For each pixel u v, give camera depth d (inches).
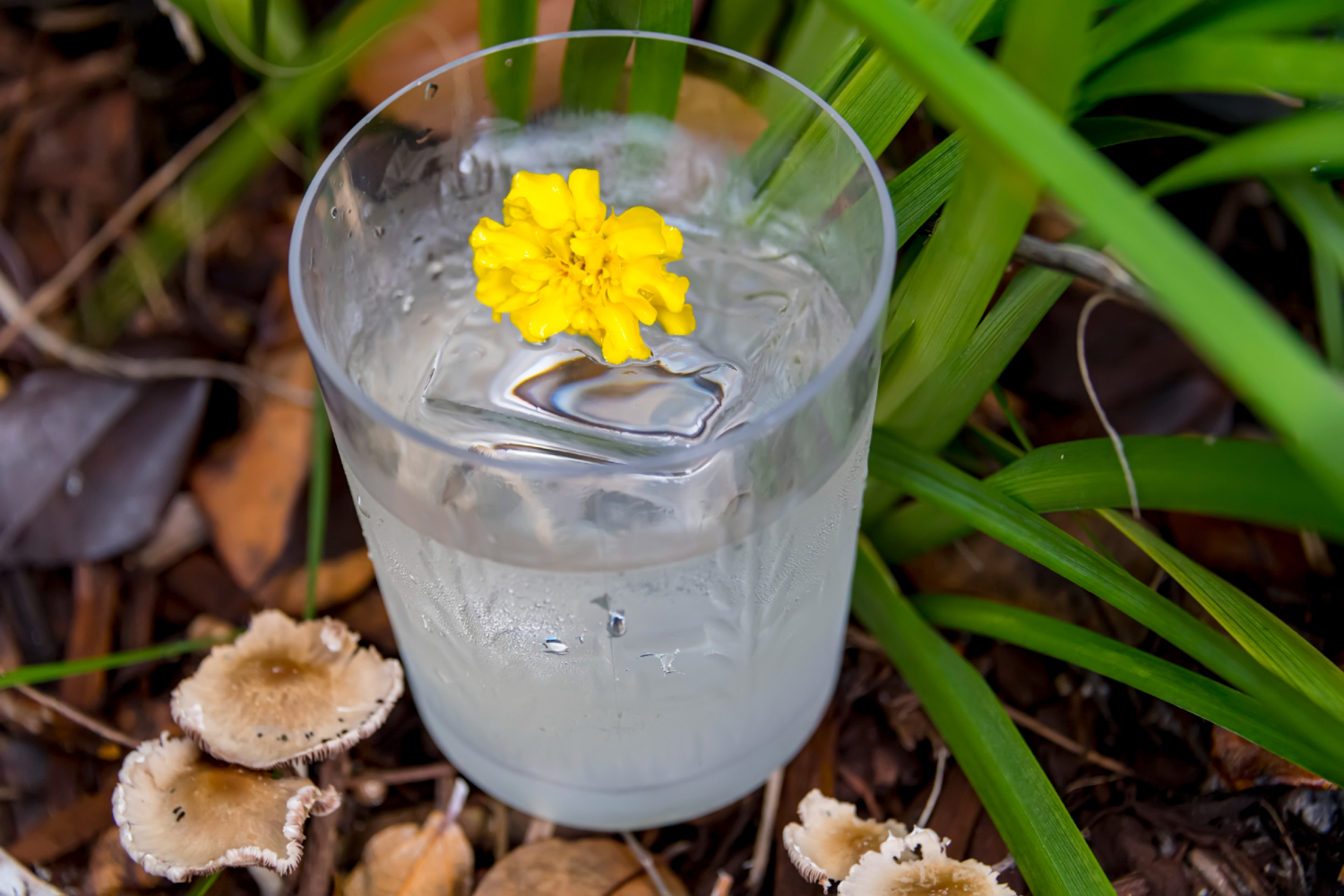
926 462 15.8
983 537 17.5
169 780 15.6
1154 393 17.8
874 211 13.9
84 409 18.2
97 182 19.6
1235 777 15.8
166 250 18.9
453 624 14.6
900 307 15.3
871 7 12.8
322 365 13.5
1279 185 15.0
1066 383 17.9
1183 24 14.8
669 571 13.7
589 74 15.2
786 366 15.0
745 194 15.6
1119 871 16.1
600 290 14.3
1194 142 18.2
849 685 17.1
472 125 15.2
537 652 14.3
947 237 14.6
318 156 18.9
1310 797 15.9
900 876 15.2
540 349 14.9
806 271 15.4
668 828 16.7
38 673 16.1
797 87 14.5
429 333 15.5
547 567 13.6
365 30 16.4
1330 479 12.8
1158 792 16.4
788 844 15.6
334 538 17.8
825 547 14.6
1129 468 15.4
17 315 18.5
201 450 18.5
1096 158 12.6
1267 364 12.1
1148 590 15.1
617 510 13.3
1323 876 15.8
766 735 15.9
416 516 13.8
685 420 14.5
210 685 15.9
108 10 19.8
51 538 17.9
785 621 14.8
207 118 19.8
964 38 14.5
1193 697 14.9
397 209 15.1
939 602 16.8
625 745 15.1
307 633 16.3
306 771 16.5
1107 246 15.3
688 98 15.2
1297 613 17.0
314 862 16.2
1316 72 13.5
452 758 16.6
